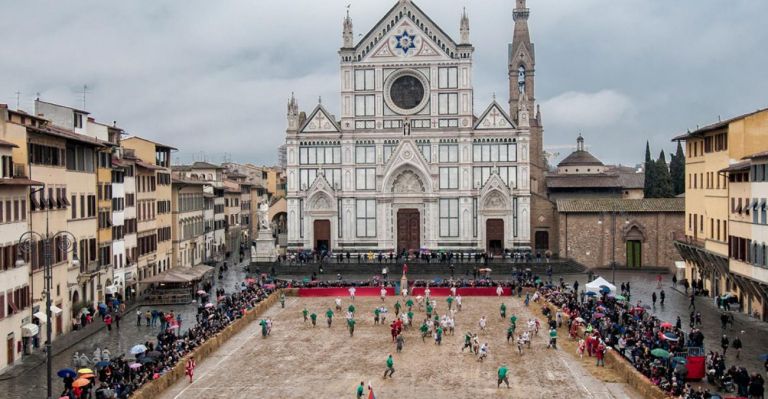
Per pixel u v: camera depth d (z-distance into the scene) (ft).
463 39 471.62
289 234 482.28
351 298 348.59
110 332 267.18
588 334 233.96
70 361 222.89
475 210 472.85
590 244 444.14
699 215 341.41
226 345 249.55
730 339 239.91
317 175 479.82
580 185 536.01
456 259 445.37
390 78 476.95
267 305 321.11
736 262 281.74
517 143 469.57
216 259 516.32
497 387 196.85
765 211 251.80
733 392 181.47
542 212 473.67
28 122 255.91
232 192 607.78
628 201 446.60
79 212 285.02
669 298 328.70
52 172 258.78
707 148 327.26
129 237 350.64
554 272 421.59
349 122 477.77
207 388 197.26
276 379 206.18
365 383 201.98
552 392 191.62
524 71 599.16
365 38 476.54
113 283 322.34
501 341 253.03
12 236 220.43
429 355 234.17
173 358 209.87
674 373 180.55
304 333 269.03
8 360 215.51
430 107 474.90
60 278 261.44
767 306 269.44
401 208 481.05
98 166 306.55
